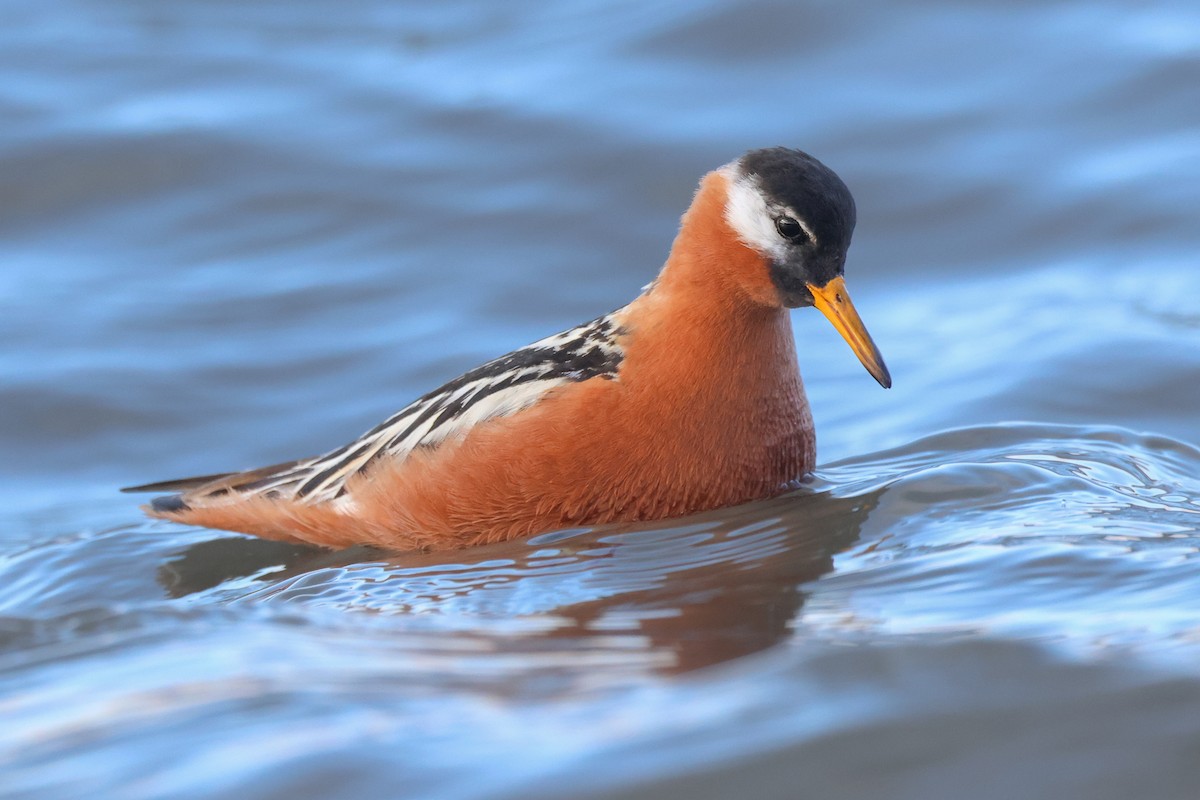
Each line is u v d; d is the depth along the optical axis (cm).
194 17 2347
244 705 700
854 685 687
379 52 2225
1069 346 1524
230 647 809
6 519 1346
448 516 1130
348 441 1480
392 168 1930
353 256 1792
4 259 1795
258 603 975
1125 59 2016
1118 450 1188
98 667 785
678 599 895
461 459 1117
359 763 630
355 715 683
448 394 1170
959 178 1859
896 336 1631
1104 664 692
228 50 2230
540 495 1106
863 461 1229
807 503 1100
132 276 1762
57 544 1250
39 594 1124
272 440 1486
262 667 762
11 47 2200
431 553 1124
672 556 1005
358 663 770
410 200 1878
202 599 1034
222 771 630
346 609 938
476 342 1631
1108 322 1576
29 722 705
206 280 1753
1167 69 1984
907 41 2095
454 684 725
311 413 1528
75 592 1118
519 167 1927
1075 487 1062
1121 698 656
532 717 676
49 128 1978
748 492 1126
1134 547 909
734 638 793
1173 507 1021
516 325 1667
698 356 1102
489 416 1120
